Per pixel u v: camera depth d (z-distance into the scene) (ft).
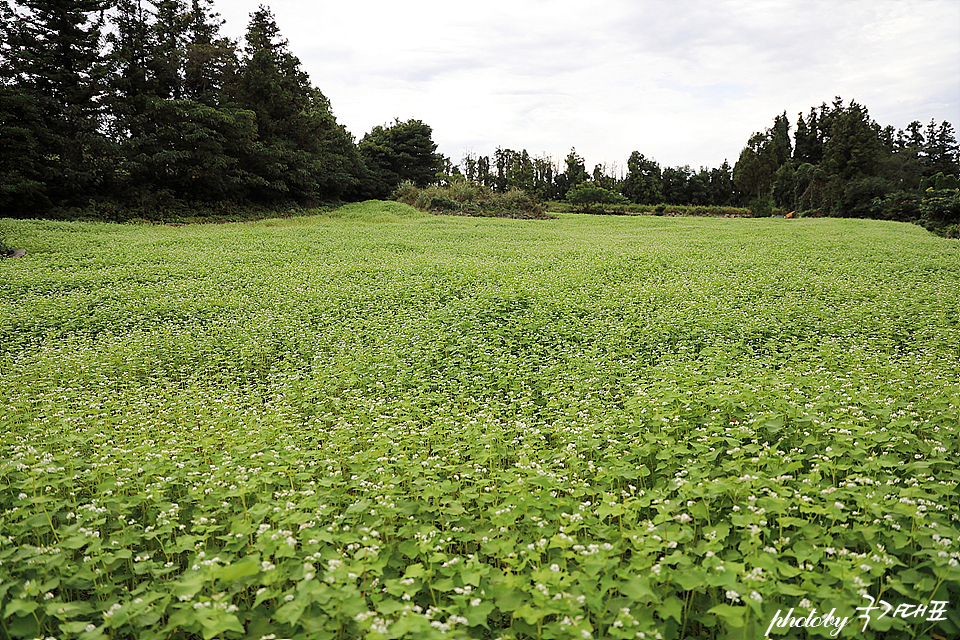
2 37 106.63
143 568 11.69
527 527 13.85
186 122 120.78
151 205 117.60
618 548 12.03
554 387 24.50
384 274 52.06
